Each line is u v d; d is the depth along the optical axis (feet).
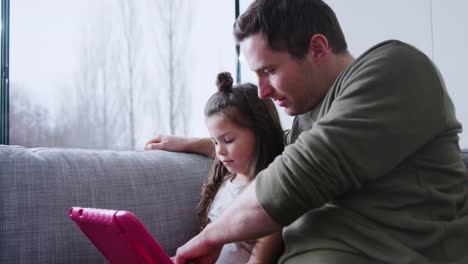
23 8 4.99
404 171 2.39
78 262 3.39
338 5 6.25
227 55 6.52
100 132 5.49
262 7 2.72
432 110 2.41
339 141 2.25
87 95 5.39
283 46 2.67
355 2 6.31
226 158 3.59
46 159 3.56
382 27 6.26
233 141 3.55
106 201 3.59
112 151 4.01
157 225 3.77
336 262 2.29
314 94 2.82
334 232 2.39
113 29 5.59
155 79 5.91
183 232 3.91
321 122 2.35
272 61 2.70
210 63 6.38
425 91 2.41
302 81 2.75
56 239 3.33
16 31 4.95
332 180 2.24
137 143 5.76
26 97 5.01
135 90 5.74
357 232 2.34
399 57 2.44
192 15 6.23
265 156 3.62
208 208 3.88
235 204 2.48
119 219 2.06
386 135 2.28
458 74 5.78
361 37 6.29
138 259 2.29
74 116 5.30
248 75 6.51
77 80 5.32
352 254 2.31
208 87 6.34
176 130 6.07
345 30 6.23
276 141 3.71
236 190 3.63
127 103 5.68
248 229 2.39
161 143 4.39
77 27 5.32
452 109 2.65
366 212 2.35
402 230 2.31
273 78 2.76
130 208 3.68
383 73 2.39
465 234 2.44
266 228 2.35
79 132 5.34
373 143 2.27
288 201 2.26
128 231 2.08
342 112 2.33
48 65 5.14
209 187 3.92
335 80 2.76
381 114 2.30
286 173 2.27
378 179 2.37
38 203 3.34
